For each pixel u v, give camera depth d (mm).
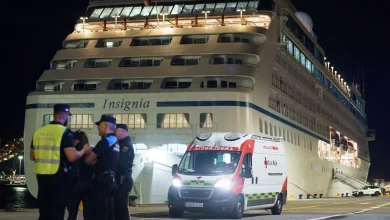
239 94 38375
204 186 17781
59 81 42062
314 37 71750
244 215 20766
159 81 39875
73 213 8961
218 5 48031
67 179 7664
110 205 9461
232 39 43906
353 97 103812
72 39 45094
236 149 18891
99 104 39688
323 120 71750
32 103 40969
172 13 47906
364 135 114000
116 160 8891
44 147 7594
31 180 40438
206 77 39938
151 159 37719
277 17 48844
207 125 38156
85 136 8625
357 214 21125
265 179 20375
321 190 69000
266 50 44375
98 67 41812
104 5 49812
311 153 63781
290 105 54500
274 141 22016
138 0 49375
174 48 41969
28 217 18875
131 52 42312
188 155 19078
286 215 20828
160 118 38812
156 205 33406
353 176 95062
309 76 63312
